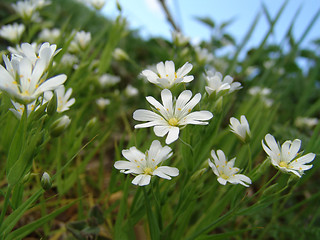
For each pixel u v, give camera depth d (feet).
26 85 0.28
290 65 1.04
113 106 0.84
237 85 0.41
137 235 0.51
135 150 0.33
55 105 0.32
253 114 0.57
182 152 0.37
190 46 0.70
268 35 0.80
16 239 0.32
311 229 0.52
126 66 1.25
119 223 0.41
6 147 0.49
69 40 0.52
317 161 0.38
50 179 0.32
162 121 0.33
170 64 0.38
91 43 0.71
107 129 0.73
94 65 0.69
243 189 0.37
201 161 0.40
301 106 1.00
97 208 0.43
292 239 0.55
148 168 0.32
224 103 0.45
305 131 0.85
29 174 0.33
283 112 1.06
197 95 0.34
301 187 0.74
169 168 0.31
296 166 0.35
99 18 1.48
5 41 0.77
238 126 0.36
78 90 0.63
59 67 0.63
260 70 1.10
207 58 0.71
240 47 0.83
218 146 0.57
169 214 0.52
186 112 0.34
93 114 0.90
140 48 1.40
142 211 0.40
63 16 1.43
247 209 0.36
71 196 0.58
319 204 0.61
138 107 0.97
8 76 0.27
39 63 0.28
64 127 0.35
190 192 0.36
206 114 0.33
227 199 0.44
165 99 0.35
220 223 0.39
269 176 0.61
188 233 0.47
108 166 0.73
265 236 0.59
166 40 1.10
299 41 0.90
